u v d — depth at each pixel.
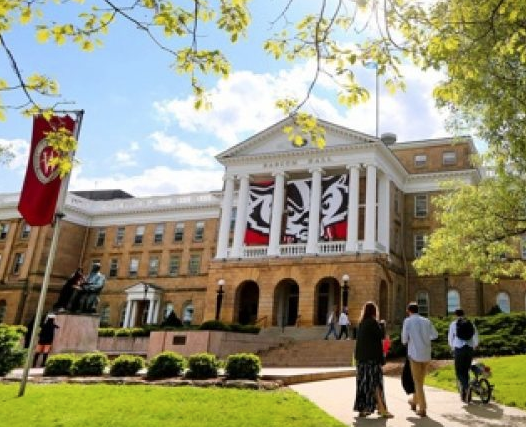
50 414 9.19
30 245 53.94
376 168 38.84
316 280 36.72
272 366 25.12
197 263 53.25
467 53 9.38
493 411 10.50
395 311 38.91
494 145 16.38
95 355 15.31
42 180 12.39
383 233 39.06
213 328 30.86
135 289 52.91
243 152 43.41
